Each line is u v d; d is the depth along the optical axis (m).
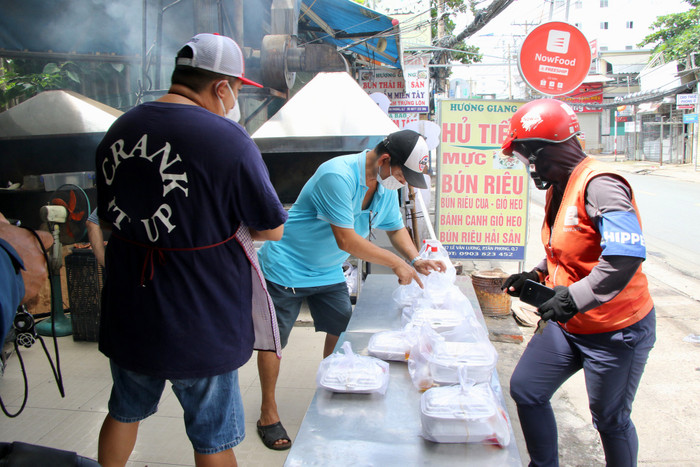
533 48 5.13
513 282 2.33
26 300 1.71
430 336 1.93
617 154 33.75
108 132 1.58
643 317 1.96
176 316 1.54
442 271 2.72
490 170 5.40
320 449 1.49
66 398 3.25
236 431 1.73
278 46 5.48
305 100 4.66
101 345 1.68
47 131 4.35
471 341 2.10
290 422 3.01
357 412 1.68
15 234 1.69
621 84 38.22
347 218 2.42
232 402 1.70
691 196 13.66
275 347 1.79
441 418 1.49
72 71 5.99
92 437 2.81
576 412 3.27
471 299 2.90
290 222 2.77
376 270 4.99
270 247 2.87
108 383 3.46
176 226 1.51
